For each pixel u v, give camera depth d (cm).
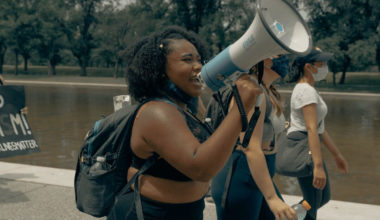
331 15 4725
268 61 207
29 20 6122
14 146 485
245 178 213
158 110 139
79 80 5188
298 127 273
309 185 273
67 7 6519
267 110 214
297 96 268
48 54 6781
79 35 7031
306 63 270
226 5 5222
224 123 128
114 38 5809
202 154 129
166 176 148
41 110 1750
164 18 5616
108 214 162
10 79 5475
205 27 5281
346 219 358
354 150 938
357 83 5544
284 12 117
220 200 224
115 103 254
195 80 146
